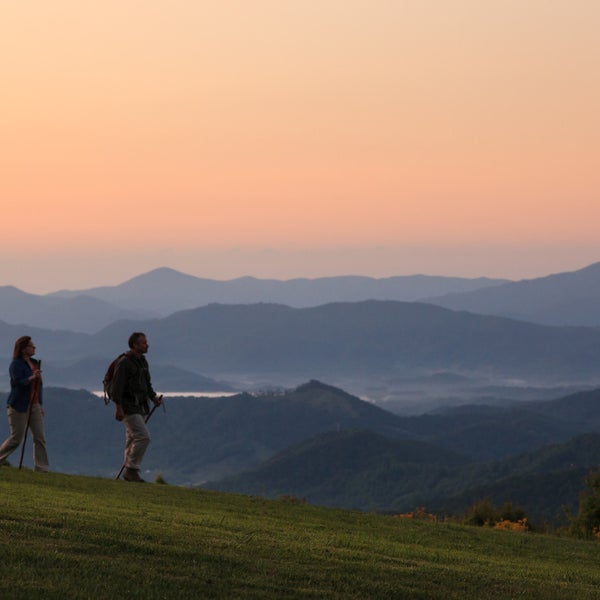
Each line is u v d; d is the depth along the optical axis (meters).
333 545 15.92
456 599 12.30
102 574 11.06
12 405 23.20
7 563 10.98
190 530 15.12
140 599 10.35
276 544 14.76
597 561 19.70
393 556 15.71
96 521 14.49
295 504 22.64
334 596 11.59
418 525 21.83
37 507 15.55
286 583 11.92
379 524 20.91
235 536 15.11
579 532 31.84
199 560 12.48
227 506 20.25
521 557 18.73
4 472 21.48
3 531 12.60
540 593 13.48
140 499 19.53
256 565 12.60
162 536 13.88
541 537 23.05
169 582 11.12
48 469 23.61
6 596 9.80
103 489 20.61
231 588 11.29
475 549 18.94
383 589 12.24
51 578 10.62
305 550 14.50
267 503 21.84
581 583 15.41
